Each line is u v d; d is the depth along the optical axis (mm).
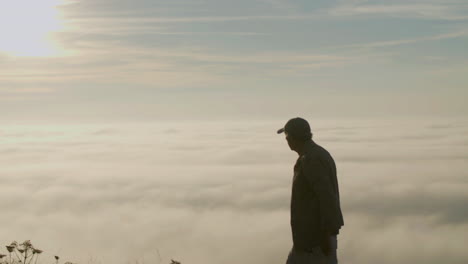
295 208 3855
